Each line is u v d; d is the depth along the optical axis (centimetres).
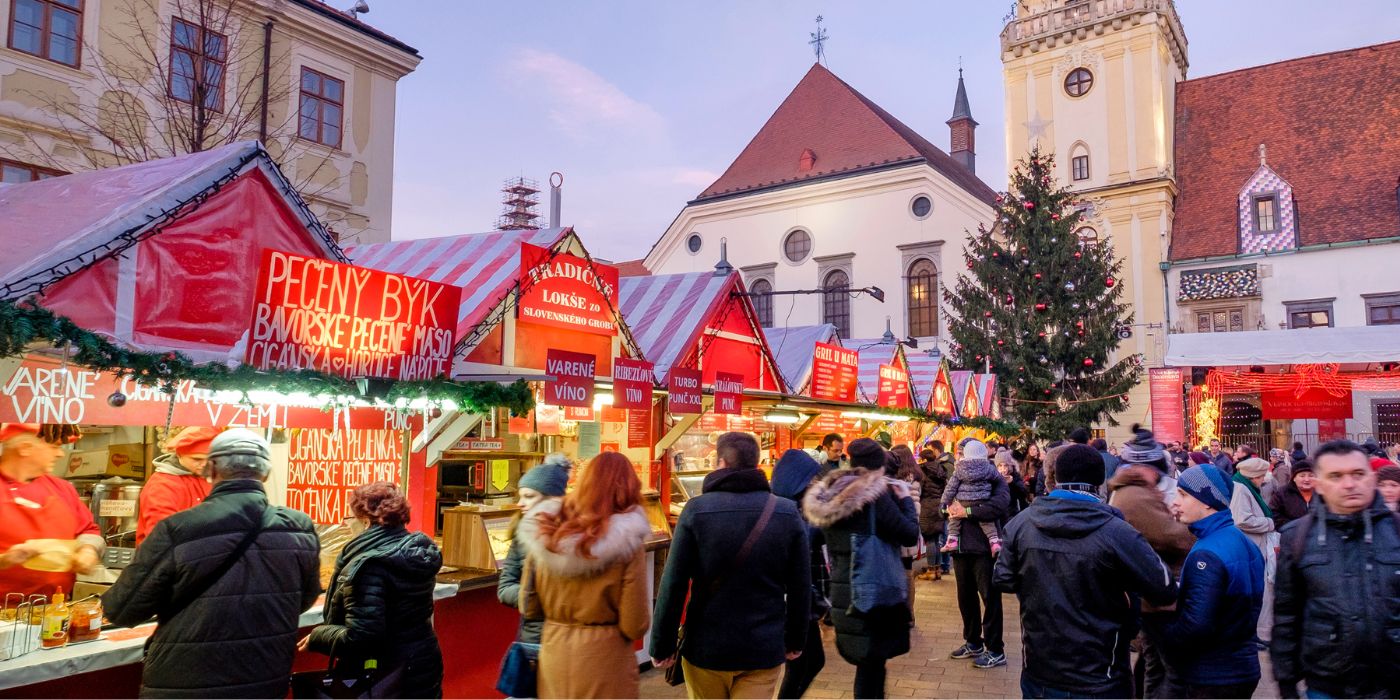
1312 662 306
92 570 416
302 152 1502
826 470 653
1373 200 2778
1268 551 742
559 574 332
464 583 531
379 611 354
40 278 376
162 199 438
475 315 604
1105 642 346
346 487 597
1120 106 3131
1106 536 347
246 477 322
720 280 944
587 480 339
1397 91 2981
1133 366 2491
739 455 382
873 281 3347
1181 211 3105
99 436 585
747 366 1008
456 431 589
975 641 705
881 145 3512
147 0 1300
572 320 701
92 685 366
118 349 379
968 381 1866
